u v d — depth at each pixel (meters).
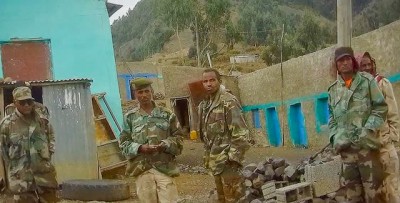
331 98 5.49
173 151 6.27
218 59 56.03
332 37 51.91
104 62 15.69
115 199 10.84
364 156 5.20
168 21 48.12
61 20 15.51
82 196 10.89
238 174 6.11
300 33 50.88
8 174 6.50
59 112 12.76
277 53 51.38
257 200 8.02
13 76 15.11
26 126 6.50
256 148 21.33
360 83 5.27
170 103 26.17
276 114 23.23
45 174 6.60
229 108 6.05
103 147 13.56
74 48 15.54
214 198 9.02
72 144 12.83
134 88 6.34
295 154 17.73
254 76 24.91
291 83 21.59
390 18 42.91
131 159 6.30
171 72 26.36
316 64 19.39
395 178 5.81
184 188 11.83
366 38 15.95
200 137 6.37
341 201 5.53
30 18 15.31
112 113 14.99
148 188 6.22
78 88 12.94
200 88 24.80
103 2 15.83
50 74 15.35
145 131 6.22
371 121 5.18
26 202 6.45
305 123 20.67
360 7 71.12
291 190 7.61
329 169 7.80
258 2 79.50
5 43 15.11
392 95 5.96
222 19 48.91
